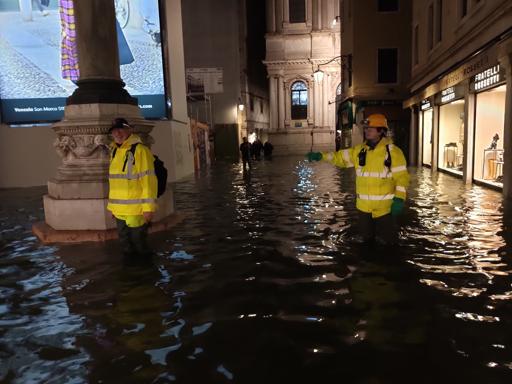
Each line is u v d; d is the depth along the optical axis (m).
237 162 30.42
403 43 24.75
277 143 46.25
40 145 16.22
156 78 16.33
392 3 24.73
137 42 16.08
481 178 12.91
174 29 18.05
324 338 3.43
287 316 3.85
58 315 4.03
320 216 8.30
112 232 6.79
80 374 3.02
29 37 15.84
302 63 45.50
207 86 30.31
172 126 16.72
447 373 2.91
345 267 5.11
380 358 3.11
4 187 16.12
